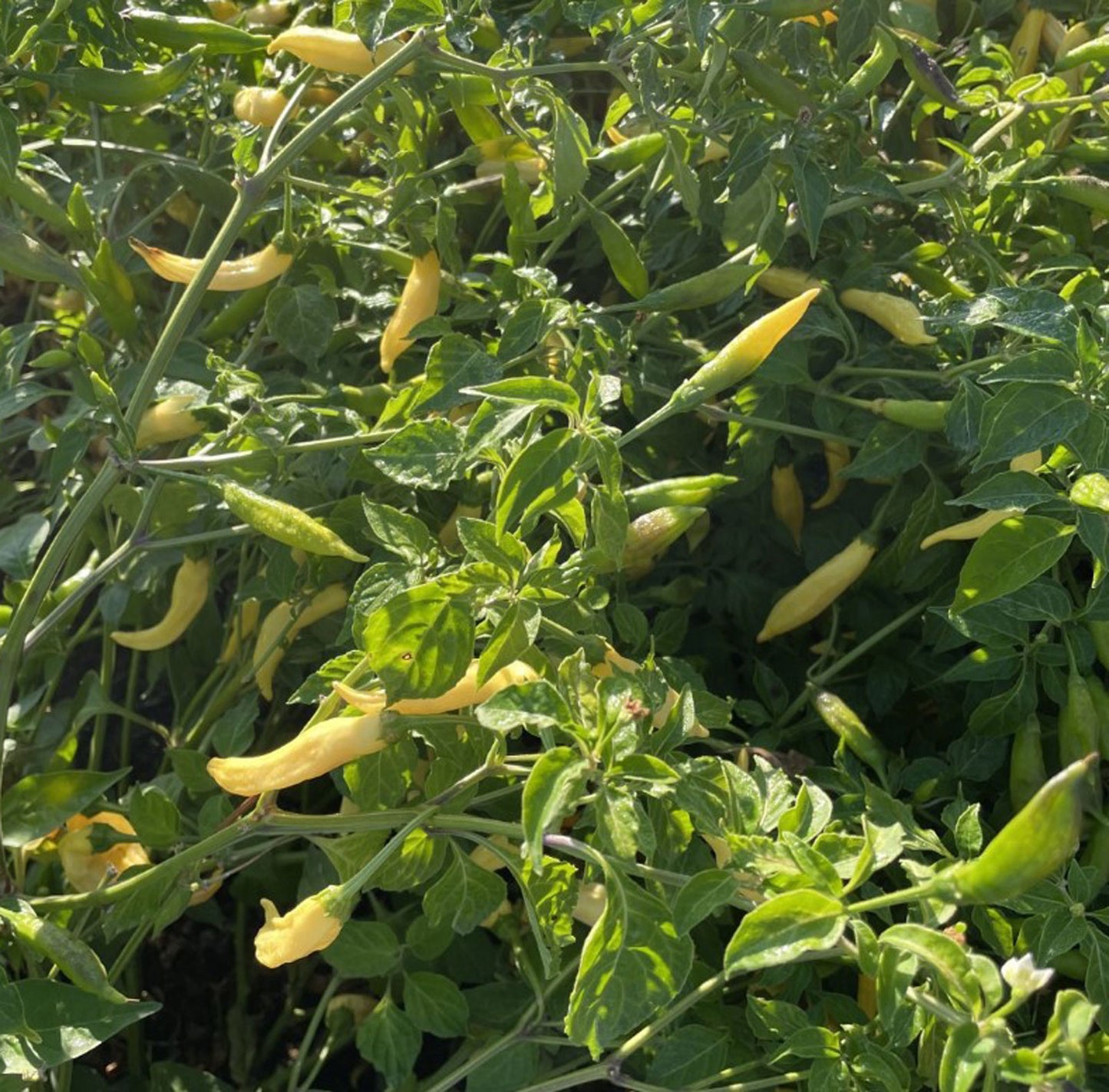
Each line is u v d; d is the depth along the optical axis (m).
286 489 2.32
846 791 2.09
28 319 2.95
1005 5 2.69
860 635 2.50
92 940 2.52
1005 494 1.66
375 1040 2.09
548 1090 1.77
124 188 2.51
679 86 2.30
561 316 2.08
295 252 2.20
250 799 1.87
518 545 1.50
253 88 2.31
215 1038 2.84
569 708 1.48
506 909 2.19
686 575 2.60
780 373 2.27
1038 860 1.19
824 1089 1.61
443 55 1.89
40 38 2.00
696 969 2.03
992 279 2.29
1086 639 2.02
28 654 2.22
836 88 2.22
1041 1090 1.23
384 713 1.62
